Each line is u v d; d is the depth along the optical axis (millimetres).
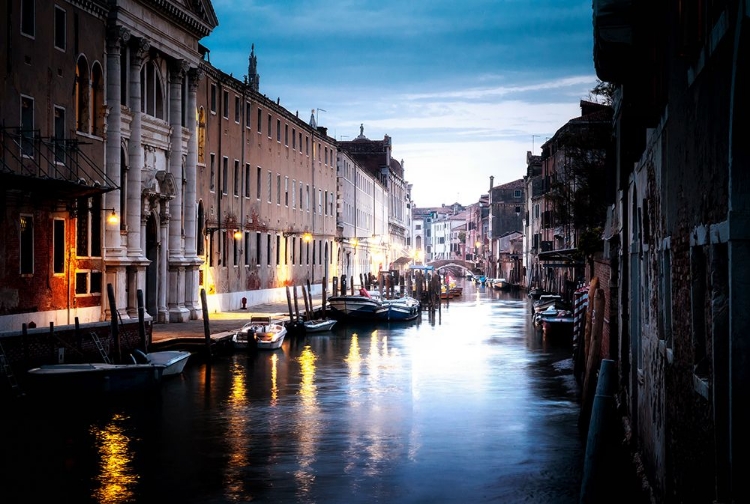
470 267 146250
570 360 30953
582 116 59312
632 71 12156
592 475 9453
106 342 25141
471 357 32188
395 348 35438
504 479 15070
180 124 36656
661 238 10406
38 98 26516
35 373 20656
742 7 5633
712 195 6840
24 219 26031
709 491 7016
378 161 109688
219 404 21953
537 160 89500
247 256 48156
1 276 24656
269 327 34031
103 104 30250
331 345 36469
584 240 29984
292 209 57750
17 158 25062
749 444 6355
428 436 18281
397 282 85062
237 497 14031
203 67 39531
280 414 20719
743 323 6289
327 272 68750
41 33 26703
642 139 13578
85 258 29219
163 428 19078
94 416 20297
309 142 62594
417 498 13984
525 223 98688
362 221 86125
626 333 17328
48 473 15398
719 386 6676
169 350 29172
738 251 6234
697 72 7418
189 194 37969
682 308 8500
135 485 14695
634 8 11617
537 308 47219
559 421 19766
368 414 20719
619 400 17797
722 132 6438
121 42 31234
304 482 14859
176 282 36844
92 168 29500
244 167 47125
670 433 9625
